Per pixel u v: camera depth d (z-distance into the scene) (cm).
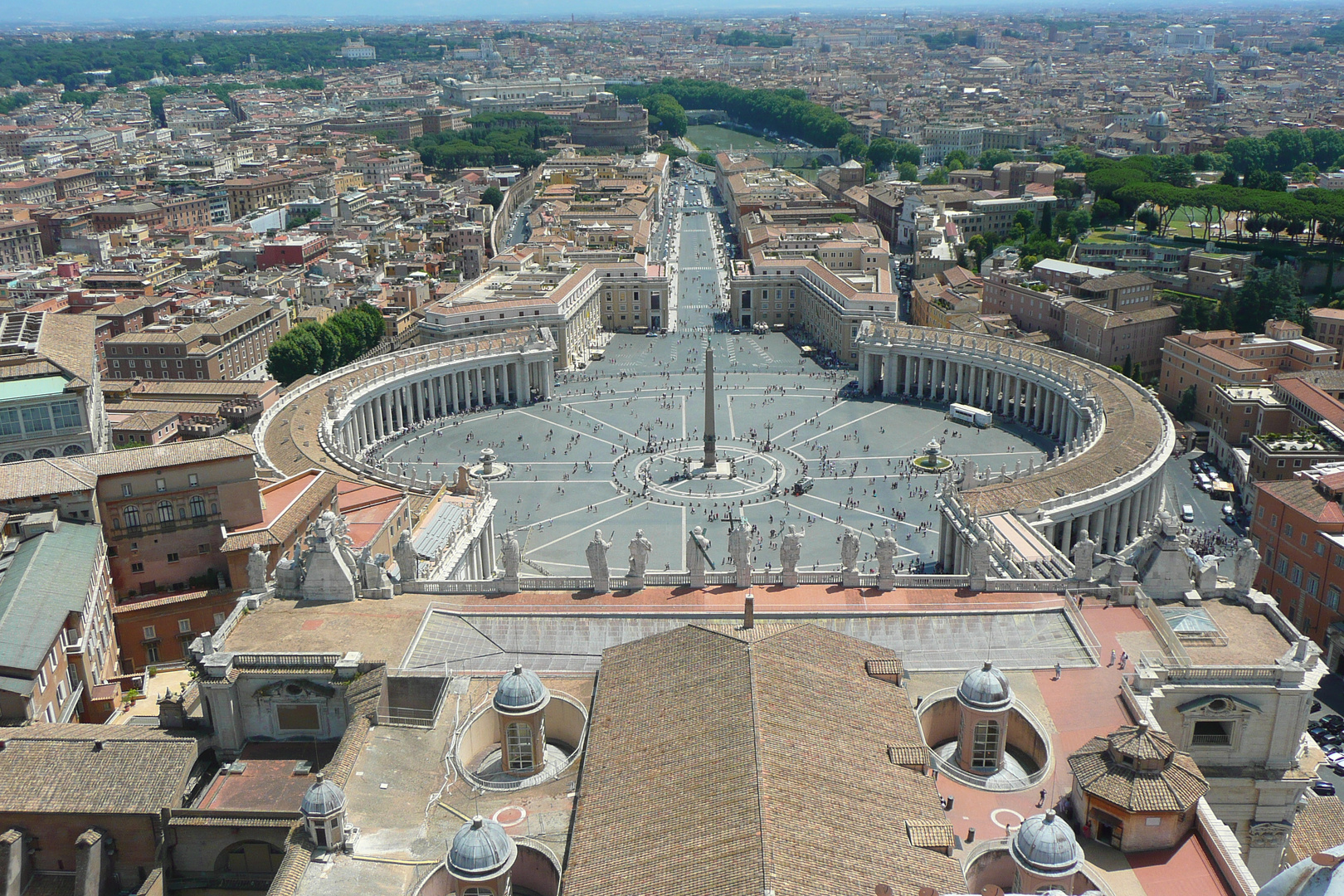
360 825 9219
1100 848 8844
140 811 10119
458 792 9669
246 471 16062
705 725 9125
